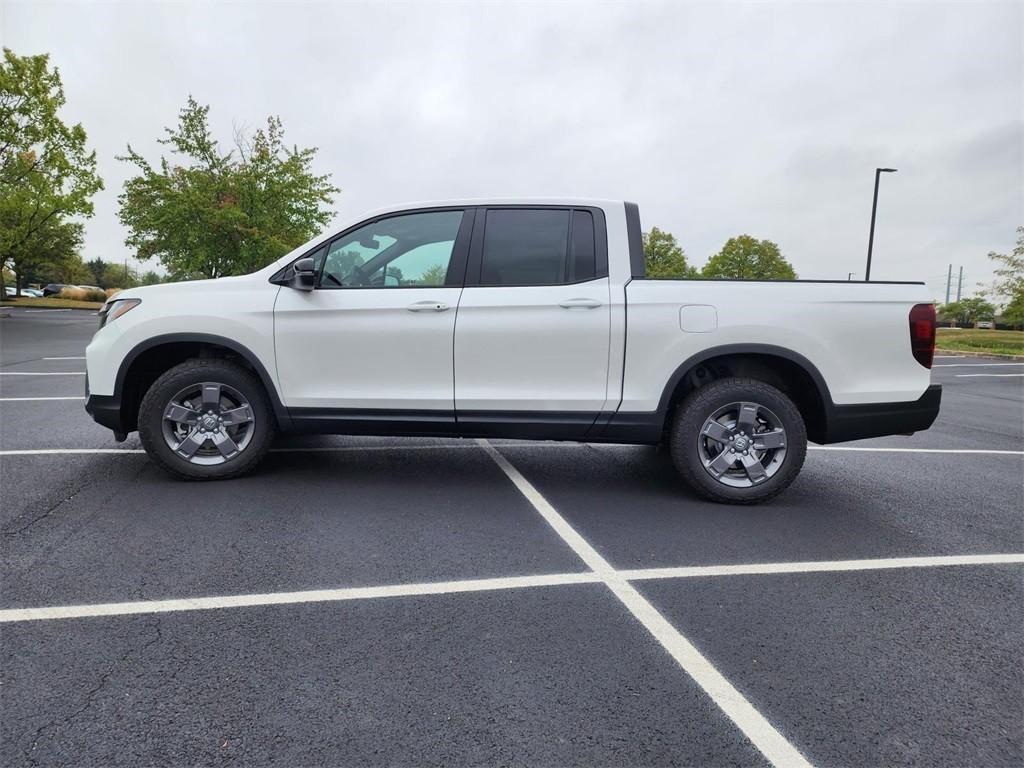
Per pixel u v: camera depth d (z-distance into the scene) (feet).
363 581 9.64
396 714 6.58
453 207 13.99
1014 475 16.92
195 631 8.11
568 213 13.80
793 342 12.99
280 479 14.71
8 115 77.05
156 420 13.78
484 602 9.07
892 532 12.31
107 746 6.04
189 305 13.83
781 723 6.57
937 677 7.45
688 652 7.87
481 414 13.53
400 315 13.48
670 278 13.53
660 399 13.29
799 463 13.29
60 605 8.71
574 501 13.74
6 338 56.90
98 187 84.64
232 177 78.33
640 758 6.03
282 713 6.56
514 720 6.53
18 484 13.89
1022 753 6.17
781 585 9.84
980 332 111.86
